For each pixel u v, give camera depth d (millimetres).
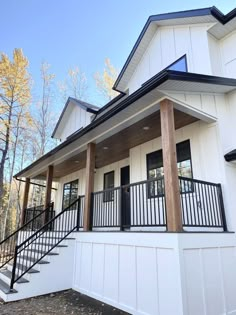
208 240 4129
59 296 5375
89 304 4801
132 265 4445
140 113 5125
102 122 5625
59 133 13797
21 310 4449
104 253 5223
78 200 6973
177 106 4785
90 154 6672
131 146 7508
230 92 5855
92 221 6250
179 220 3840
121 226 5172
